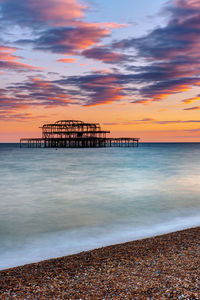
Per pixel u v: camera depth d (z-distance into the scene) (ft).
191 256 24.64
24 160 201.36
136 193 68.44
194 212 47.26
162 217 44.01
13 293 18.97
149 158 213.66
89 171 124.36
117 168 136.77
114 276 21.03
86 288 19.24
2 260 26.99
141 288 18.72
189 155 255.09
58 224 41.04
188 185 80.53
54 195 67.67
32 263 24.99
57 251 29.32
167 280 19.70
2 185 85.15
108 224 40.40
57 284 20.15
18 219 44.65
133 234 34.99
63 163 172.76
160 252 26.25
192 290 18.02
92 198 62.95
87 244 31.42
